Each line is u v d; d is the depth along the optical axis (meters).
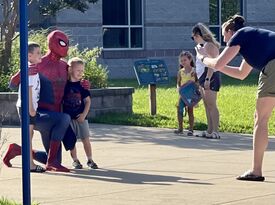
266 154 12.45
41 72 10.95
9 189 9.62
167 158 12.15
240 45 9.84
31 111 10.68
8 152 11.22
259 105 9.90
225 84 28.69
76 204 8.67
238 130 16.12
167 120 17.48
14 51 20.02
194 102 15.12
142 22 36.62
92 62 19.33
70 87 11.08
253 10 39.47
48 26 33.59
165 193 9.24
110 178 10.37
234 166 11.29
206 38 13.88
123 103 18.50
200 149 13.19
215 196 9.02
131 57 35.91
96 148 13.39
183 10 37.44
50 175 10.64
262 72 9.80
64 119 10.84
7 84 18.31
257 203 8.59
